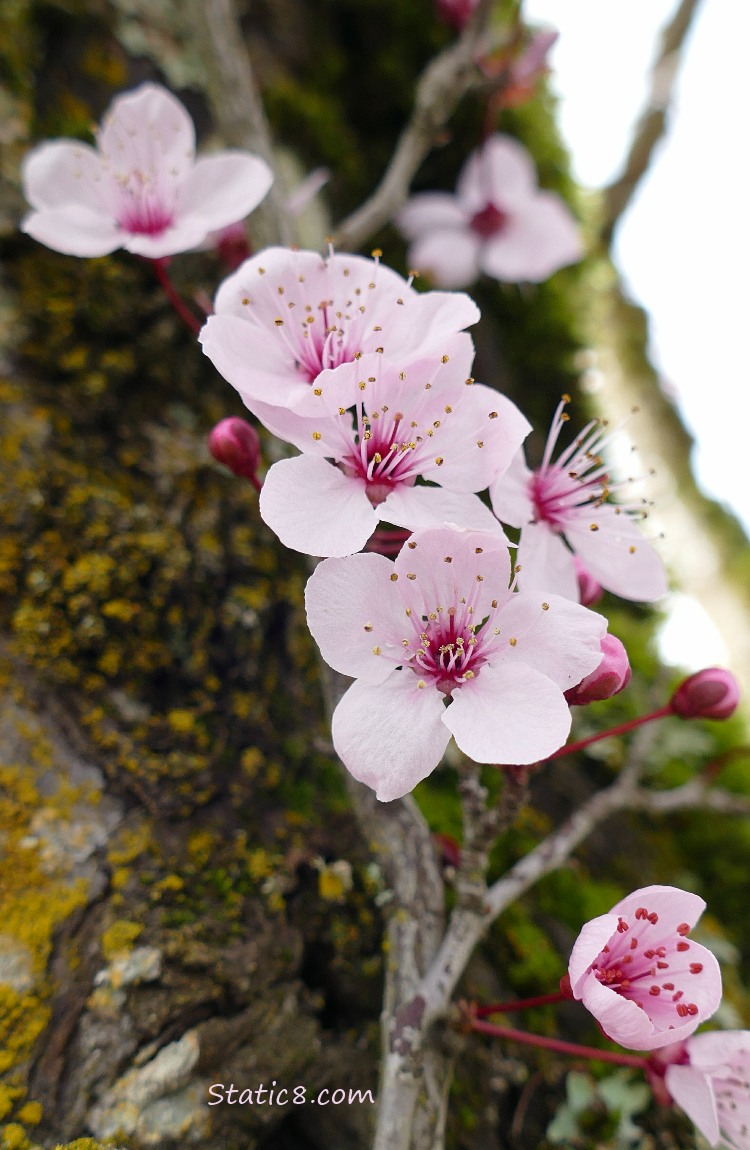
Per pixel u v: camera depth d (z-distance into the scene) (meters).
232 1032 0.25
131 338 0.30
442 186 0.38
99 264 0.30
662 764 0.32
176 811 0.27
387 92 0.38
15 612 0.27
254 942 0.26
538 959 0.28
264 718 0.28
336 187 0.35
